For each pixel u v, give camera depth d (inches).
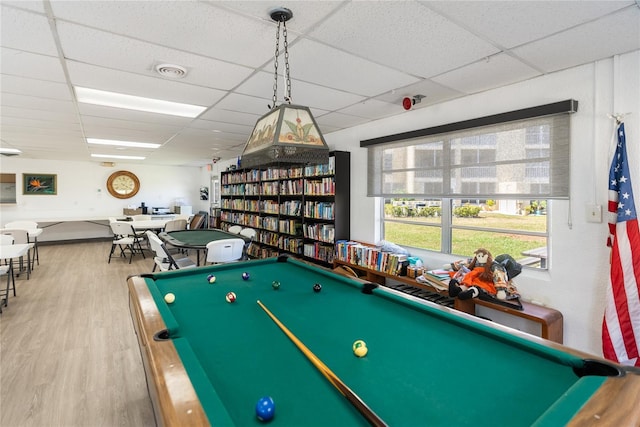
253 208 258.8
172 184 397.7
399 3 62.6
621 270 81.4
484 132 113.7
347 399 36.9
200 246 155.6
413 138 136.3
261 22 69.7
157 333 50.2
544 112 96.0
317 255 184.7
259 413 33.2
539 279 101.9
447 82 106.0
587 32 73.0
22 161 317.4
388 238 163.6
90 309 144.3
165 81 105.5
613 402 34.2
